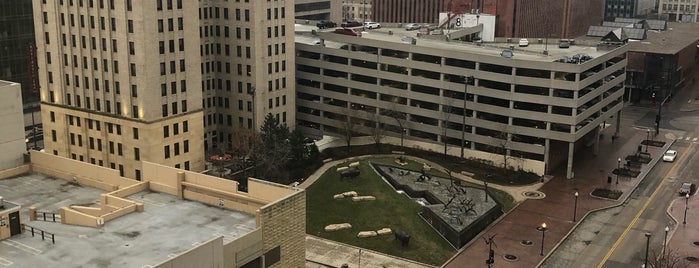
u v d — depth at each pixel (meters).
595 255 98.62
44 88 127.94
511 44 159.62
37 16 124.56
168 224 64.62
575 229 107.94
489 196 117.75
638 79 198.75
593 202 119.25
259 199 67.31
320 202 113.88
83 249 58.50
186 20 119.19
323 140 150.12
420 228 104.69
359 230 103.44
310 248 98.19
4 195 74.31
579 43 157.12
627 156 145.62
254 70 140.38
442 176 128.75
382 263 94.00
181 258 53.34
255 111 142.25
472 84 136.62
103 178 77.12
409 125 145.88
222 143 147.75
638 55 197.50
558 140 131.12
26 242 59.41
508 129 133.88
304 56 157.75
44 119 130.00
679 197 122.25
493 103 135.62
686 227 108.44
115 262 56.31
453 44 150.62
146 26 112.38
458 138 140.50
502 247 100.44
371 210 109.62
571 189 125.62
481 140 137.75
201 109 125.62
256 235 61.16
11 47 150.00
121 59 116.25
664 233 105.88
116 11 114.44
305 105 159.38
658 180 131.75
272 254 63.62
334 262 94.06
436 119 142.62
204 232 63.06
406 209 110.88
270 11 141.25
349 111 151.50
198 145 126.44
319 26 183.25
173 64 118.62
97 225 63.06
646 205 118.38
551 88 128.12
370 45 147.75
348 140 144.38
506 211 114.50
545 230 106.50
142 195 72.00
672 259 93.81
